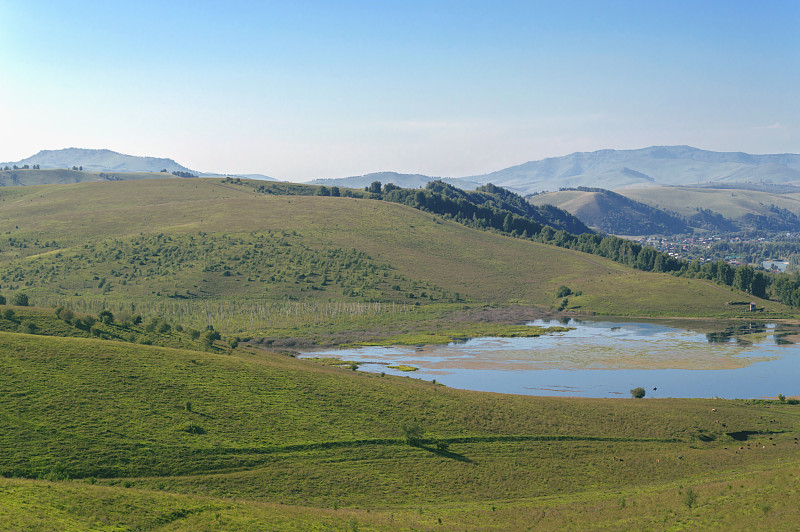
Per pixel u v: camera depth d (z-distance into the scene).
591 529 49.66
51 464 60.38
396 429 79.25
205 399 80.06
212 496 59.28
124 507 48.75
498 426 83.25
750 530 43.19
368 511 57.94
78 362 83.19
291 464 67.81
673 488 63.75
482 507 60.22
